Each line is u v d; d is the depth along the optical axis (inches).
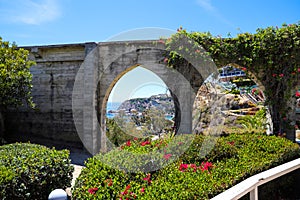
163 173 109.5
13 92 263.3
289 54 235.0
